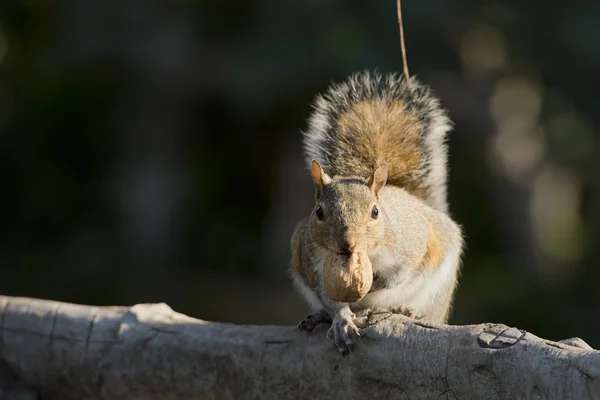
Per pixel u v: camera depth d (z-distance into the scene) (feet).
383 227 18.84
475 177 67.10
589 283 60.59
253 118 67.62
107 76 69.00
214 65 59.57
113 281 61.21
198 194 70.38
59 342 20.03
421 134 23.31
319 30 50.60
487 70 58.80
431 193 23.52
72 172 74.59
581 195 73.46
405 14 50.42
